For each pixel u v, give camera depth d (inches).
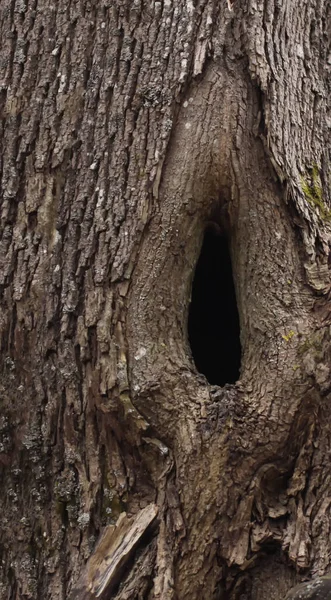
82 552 93.3
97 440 95.2
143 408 94.0
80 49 102.3
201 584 92.2
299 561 91.7
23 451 96.1
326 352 96.2
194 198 98.9
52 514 95.0
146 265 97.3
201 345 110.5
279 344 96.7
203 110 99.7
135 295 96.7
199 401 94.7
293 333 96.7
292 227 100.3
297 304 97.8
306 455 96.0
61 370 95.9
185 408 94.3
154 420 94.0
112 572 89.7
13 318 98.0
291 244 99.8
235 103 99.9
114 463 94.7
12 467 96.5
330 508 94.4
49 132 100.7
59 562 93.7
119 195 98.4
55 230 98.9
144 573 90.3
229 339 111.3
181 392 94.8
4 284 98.3
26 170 100.4
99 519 93.9
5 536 95.7
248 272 100.1
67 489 94.6
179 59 100.4
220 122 99.3
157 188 98.6
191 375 95.8
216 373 109.8
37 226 99.1
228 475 93.7
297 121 104.0
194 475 93.3
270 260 99.3
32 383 96.6
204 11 101.6
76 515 94.2
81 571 91.9
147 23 101.9
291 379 95.4
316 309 97.7
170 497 93.1
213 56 100.7
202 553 92.4
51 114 101.0
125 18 102.3
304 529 93.4
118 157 99.3
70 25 102.9
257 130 100.9
